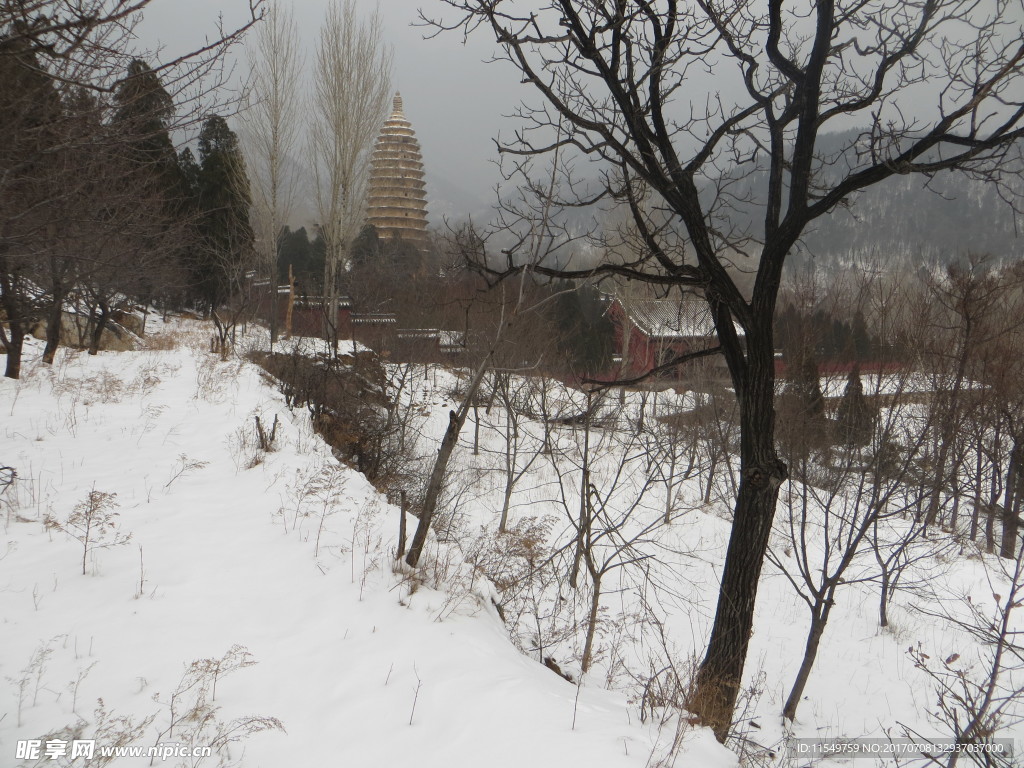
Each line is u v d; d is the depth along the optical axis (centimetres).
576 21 542
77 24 328
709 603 1290
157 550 704
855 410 1202
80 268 1200
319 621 593
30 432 1138
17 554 665
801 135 562
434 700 488
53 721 433
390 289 2145
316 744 441
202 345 2752
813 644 888
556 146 605
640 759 425
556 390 1984
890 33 502
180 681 492
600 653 830
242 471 1013
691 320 1664
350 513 866
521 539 1029
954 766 698
